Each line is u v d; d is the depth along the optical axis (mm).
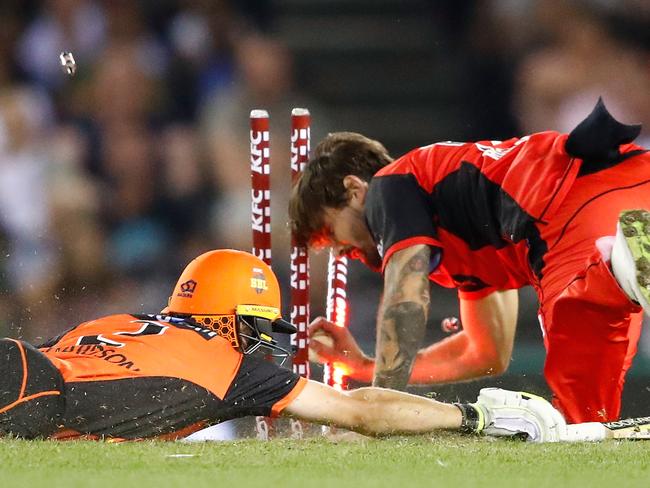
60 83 41188
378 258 19734
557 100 40688
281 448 14750
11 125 38406
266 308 16500
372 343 35250
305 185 19484
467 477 13000
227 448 14664
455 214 18781
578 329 17734
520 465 13742
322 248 20094
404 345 17578
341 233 19562
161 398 14961
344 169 19250
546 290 18062
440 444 15211
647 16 41406
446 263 19469
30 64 41344
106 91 40406
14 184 38031
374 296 37219
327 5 45719
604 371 18016
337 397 15562
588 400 18219
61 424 14672
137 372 15055
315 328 20156
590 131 18094
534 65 41406
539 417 15797
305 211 19516
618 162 18438
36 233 37875
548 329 18094
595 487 12570
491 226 18750
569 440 15914
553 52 41594
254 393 15320
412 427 15555
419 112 44156
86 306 37438
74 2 41500
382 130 43969
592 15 41375
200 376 15195
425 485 12492
